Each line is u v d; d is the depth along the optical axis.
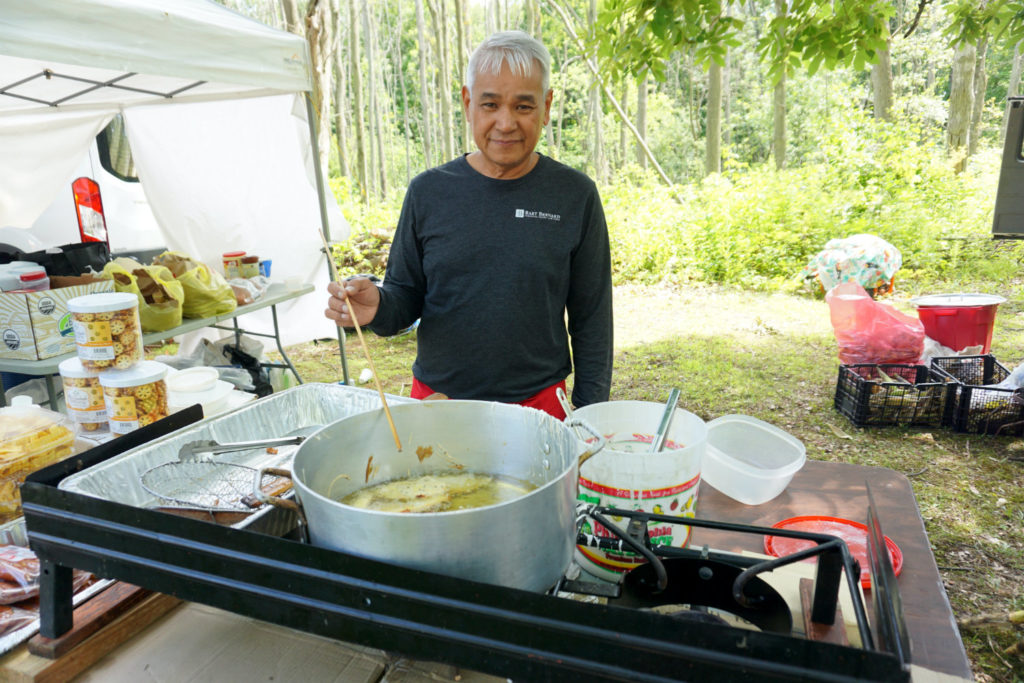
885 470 1.42
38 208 4.12
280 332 5.26
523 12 24.69
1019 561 2.62
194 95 4.21
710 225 8.54
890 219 7.98
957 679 0.83
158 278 3.05
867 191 8.41
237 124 4.52
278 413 1.28
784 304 7.19
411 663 0.86
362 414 0.90
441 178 1.67
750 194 8.81
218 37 3.02
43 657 0.83
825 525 1.17
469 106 1.56
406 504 0.87
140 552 0.77
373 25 27.39
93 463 0.98
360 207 9.81
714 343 5.95
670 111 30.11
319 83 6.90
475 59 1.49
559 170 1.67
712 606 0.80
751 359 5.46
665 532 0.90
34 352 2.51
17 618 0.91
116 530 0.77
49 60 2.31
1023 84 25.06
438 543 0.64
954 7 4.17
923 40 22.56
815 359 5.40
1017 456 3.53
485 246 1.62
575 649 0.60
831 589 0.81
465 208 1.63
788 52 3.50
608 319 1.80
